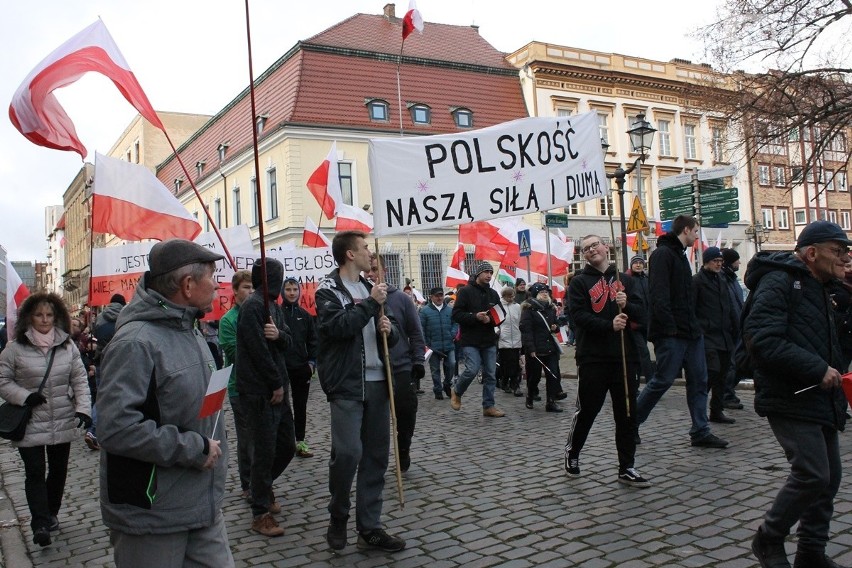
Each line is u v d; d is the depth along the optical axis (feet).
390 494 18.98
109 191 25.55
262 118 107.55
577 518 15.99
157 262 8.82
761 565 12.09
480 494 18.49
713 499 16.70
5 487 23.90
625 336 18.74
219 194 124.06
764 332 11.59
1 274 54.85
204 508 8.67
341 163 100.27
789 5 51.19
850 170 151.02
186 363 8.71
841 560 12.52
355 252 15.48
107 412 8.02
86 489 22.36
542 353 32.48
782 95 53.88
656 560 13.19
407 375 17.60
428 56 115.55
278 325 18.72
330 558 14.49
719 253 26.13
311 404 39.19
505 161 19.60
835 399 11.57
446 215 18.72
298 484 21.06
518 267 57.93
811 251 11.91
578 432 19.52
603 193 21.16
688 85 63.82
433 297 39.60
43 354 17.40
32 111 17.58
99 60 18.22
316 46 104.27
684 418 27.71
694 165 129.80
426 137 18.74
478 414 32.58
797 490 11.46
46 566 15.39
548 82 117.39
